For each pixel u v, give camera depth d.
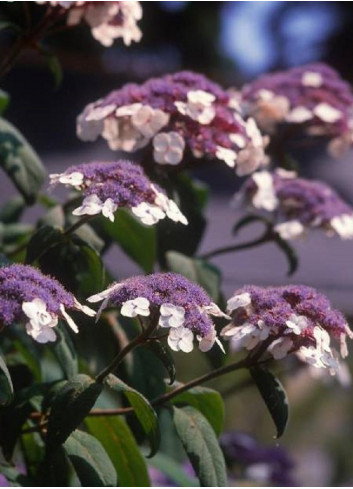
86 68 5.94
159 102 2.70
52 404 2.42
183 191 2.95
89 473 2.46
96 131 2.75
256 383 2.45
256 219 3.14
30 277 2.31
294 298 2.42
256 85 3.25
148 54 8.19
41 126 5.42
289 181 3.12
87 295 2.70
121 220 2.90
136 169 2.50
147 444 2.81
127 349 2.41
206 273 2.88
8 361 2.84
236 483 3.45
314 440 6.59
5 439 2.53
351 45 8.59
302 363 3.45
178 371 5.36
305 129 3.29
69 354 2.58
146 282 2.35
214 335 2.33
